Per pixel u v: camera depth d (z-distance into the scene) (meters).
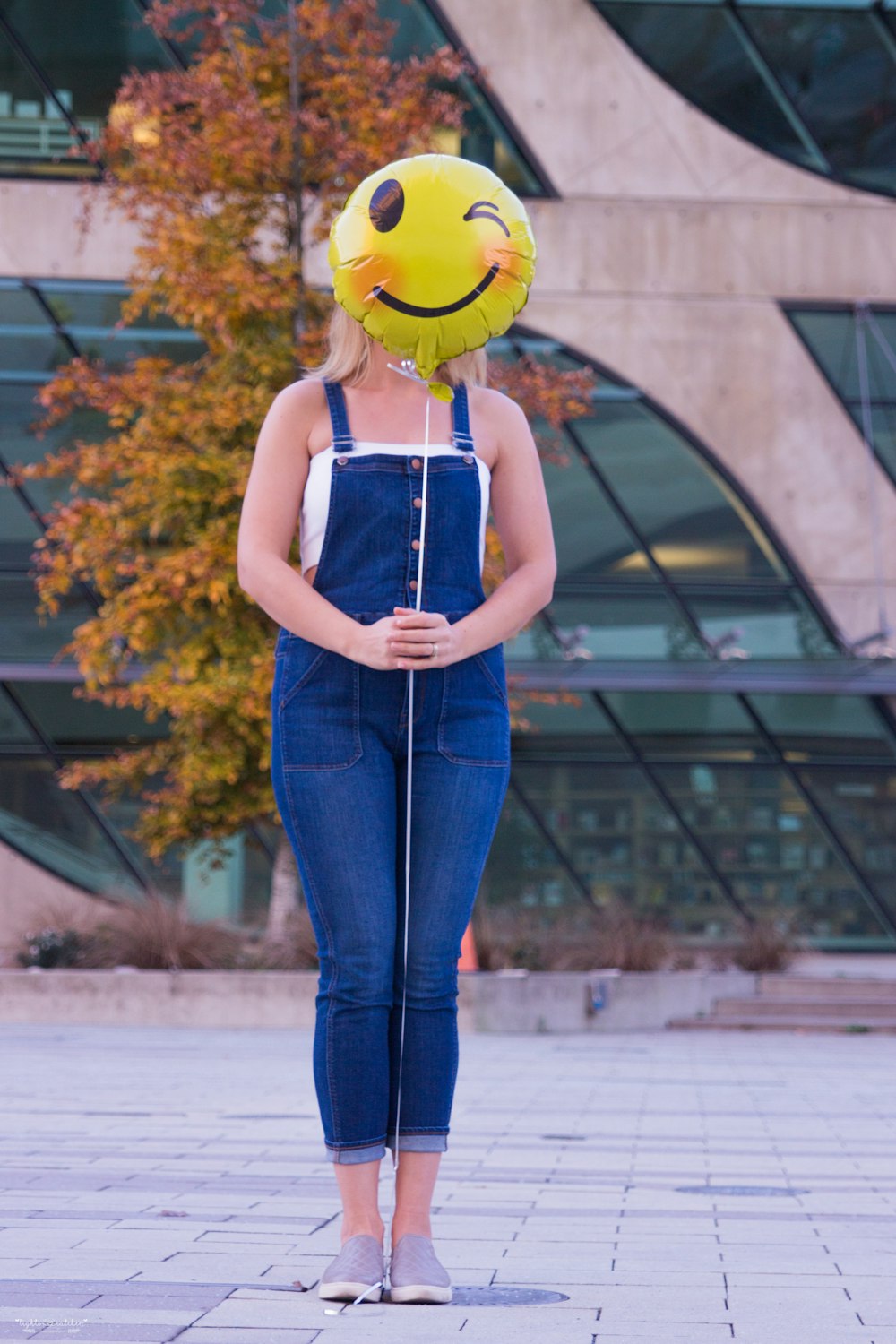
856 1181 6.07
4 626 20.98
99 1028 14.66
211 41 16.09
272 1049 12.54
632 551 21.75
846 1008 16.78
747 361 21.94
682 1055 13.25
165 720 21.34
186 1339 2.88
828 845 21.83
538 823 21.75
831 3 21.92
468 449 3.60
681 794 21.86
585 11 21.91
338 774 3.41
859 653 21.38
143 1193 5.20
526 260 3.48
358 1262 3.35
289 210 16.11
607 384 21.89
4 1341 2.83
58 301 21.23
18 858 20.95
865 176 22.12
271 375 15.45
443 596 3.52
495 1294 3.49
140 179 15.62
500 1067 11.62
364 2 15.50
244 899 21.00
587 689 21.67
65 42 21.39
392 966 3.46
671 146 22.00
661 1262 4.06
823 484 21.86
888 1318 3.26
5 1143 6.71
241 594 14.96
